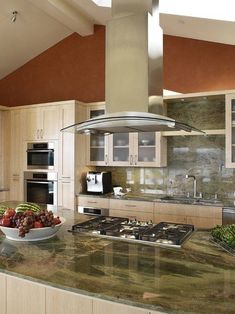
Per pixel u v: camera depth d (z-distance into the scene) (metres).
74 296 1.68
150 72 2.14
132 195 4.35
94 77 4.91
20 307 1.86
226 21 3.07
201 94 3.74
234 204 3.50
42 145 4.69
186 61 4.20
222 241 1.82
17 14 4.20
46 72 5.29
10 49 4.91
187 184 4.17
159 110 2.27
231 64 3.94
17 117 4.96
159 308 1.07
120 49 2.19
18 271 1.41
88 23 4.70
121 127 2.28
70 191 4.41
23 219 1.93
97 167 4.84
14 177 4.98
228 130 3.57
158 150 4.03
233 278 1.32
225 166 3.69
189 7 3.20
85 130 2.45
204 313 1.03
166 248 1.76
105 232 2.06
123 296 1.15
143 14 2.14
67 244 1.84
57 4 4.00
